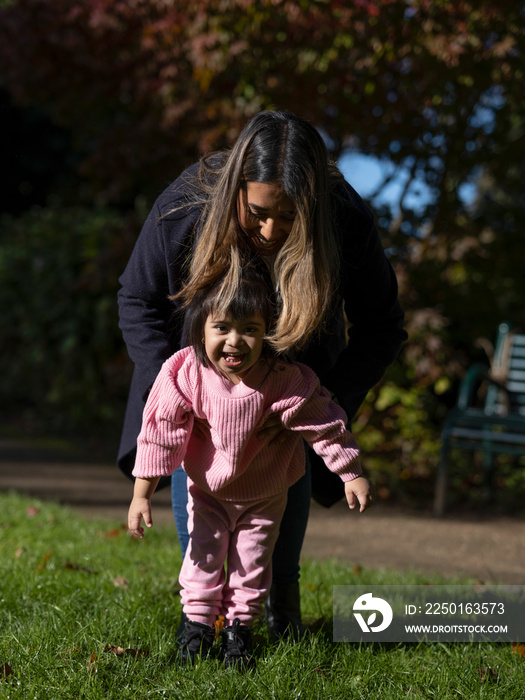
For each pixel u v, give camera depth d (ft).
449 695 7.55
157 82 22.45
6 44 22.66
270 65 19.56
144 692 7.22
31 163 41.32
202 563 8.02
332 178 7.79
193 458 7.89
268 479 7.86
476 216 23.72
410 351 21.57
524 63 18.86
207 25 19.17
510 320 24.79
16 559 11.78
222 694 7.13
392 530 16.19
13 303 30.48
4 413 30.60
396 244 21.38
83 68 23.27
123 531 14.28
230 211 7.04
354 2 17.65
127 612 9.14
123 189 26.61
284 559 8.73
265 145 6.85
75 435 27.48
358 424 22.06
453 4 17.43
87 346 28.04
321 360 8.57
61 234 30.12
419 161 21.42
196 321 7.45
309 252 7.00
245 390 7.50
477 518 17.95
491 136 21.63
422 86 19.83
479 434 18.21
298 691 7.25
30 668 7.48
